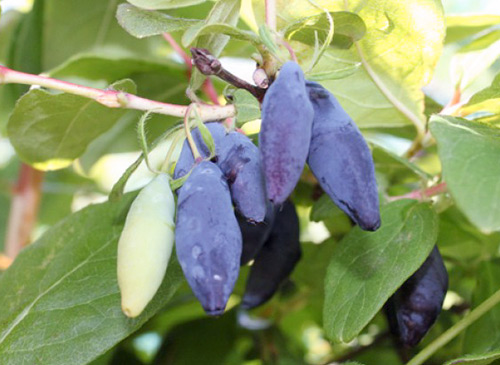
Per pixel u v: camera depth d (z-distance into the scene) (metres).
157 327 0.29
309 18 0.17
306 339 0.37
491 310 0.19
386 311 0.19
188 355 0.27
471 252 0.24
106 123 0.21
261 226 0.17
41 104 0.20
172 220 0.15
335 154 0.14
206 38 0.17
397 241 0.18
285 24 0.19
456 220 0.23
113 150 0.28
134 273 0.14
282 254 0.19
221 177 0.15
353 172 0.14
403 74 0.20
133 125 0.27
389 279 0.17
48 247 0.20
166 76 0.24
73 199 0.38
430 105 0.21
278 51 0.15
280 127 0.14
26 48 0.26
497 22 0.24
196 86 0.17
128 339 0.27
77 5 0.26
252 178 0.15
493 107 0.19
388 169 0.22
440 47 0.19
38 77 0.17
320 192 0.22
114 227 0.20
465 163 0.14
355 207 0.14
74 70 0.24
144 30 0.17
